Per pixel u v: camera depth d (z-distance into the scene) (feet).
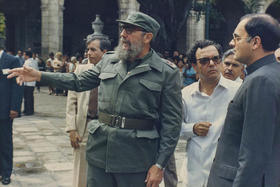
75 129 12.59
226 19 85.61
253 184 6.26
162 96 8.75
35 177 17.48
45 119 34.30
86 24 90.22
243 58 6.91
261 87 6.30
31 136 26.63
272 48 6.72
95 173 9.06
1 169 16.43
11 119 16.35
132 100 8.57
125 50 8.50
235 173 6.97
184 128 9.54
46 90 62.18
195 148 9.48
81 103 12.50
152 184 8.56
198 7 40.06
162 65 8.79
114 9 91.45
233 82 9.73
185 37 77.71
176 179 13.15
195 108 9.74
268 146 6.19
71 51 89.45
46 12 66.08
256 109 6.27
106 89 8.95
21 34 82.53
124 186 8.69
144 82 8.52
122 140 8.56
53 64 55.67
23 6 81.35
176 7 26.45
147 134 8.60
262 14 6.82
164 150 8.63
